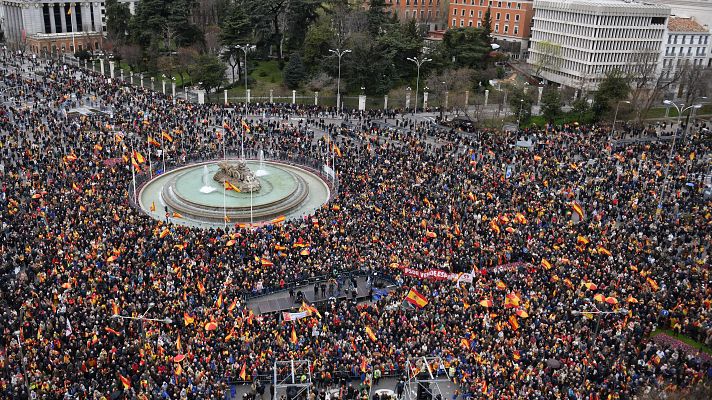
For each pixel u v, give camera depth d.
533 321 51.91
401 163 88.81
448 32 146.50
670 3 175.00
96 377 44.06
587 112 126.25
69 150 86.25
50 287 53.00
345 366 47.50
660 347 50.75
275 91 139.00
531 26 182.12
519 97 123.12
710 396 43.41
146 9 149.62
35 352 45.47
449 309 53.00
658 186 83.88
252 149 99.12
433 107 135.25
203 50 153.62
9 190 72.19
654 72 156.38
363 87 134.12
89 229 63.34
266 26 147.38
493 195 78.50
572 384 45.12
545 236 66.69
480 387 44.25
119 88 131.12
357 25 147.50
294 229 67.69
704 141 109.50
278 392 46.19
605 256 62.81
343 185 82.06
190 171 89.75
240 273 58.66
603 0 161.88
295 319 52.09
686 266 62.16
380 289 59.78
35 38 182.62
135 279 55.44
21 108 110.12
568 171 88.06
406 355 47.91
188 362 45.69
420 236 66.56
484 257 62.62
